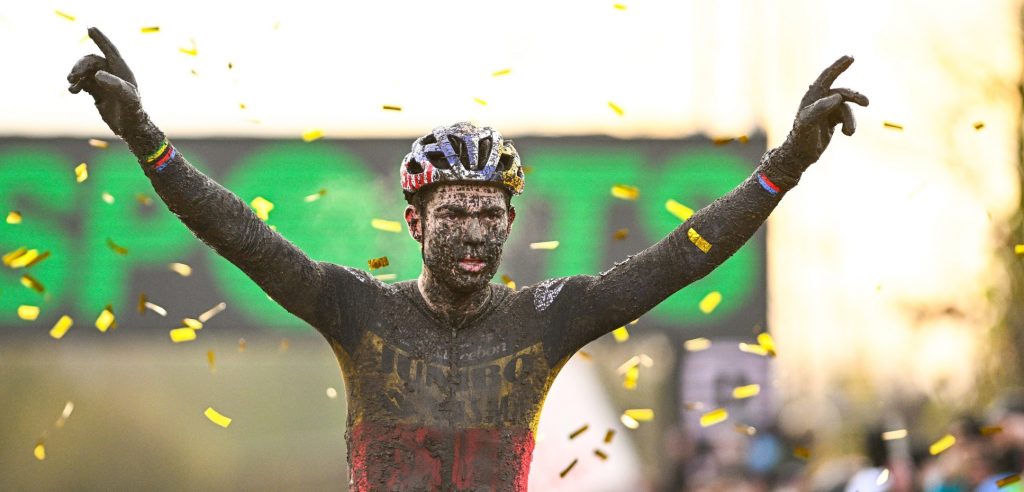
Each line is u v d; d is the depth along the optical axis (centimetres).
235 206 1362
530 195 3441
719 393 3366
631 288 1428
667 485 3353
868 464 2355
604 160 3441
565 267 3431
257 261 1370
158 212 3488
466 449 1398
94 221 3478
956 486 2114
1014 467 2075
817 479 2550
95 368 6938
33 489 6725
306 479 6850
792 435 2956
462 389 1408
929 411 3212
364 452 1398
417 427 1396
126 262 3481
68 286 3469
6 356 6594
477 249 1370
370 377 1408
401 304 1426
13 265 1666
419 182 1382
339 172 3444
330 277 1414
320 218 3441
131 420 6938
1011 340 2977
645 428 4181
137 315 3478
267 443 6969
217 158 3444
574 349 1445
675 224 3431
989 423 2105
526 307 1443
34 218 3469
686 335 3416
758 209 1414
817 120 1386
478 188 1377
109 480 6862
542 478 3512
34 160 3459
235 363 7175
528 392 1422
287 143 3441
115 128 1334
